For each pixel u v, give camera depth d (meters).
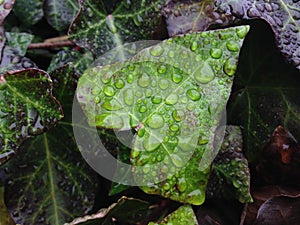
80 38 0.26
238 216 0.26
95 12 0.26
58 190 0.26
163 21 0.25
